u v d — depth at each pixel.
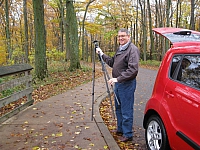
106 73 4.37
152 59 31.72
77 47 15.17
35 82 10.08
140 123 5.28
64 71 14.55
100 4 25.39
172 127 3.07
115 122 5.28
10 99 5.02
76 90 8.58
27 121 4.92
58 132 4.32
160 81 3.58
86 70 15.17
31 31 32.25
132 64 3.74
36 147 3.67
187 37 3.69
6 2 21.41
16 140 3.94
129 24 31.69
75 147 3.70
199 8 28.42
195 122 2.65
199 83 2.79
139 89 9.83
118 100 4.21
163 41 28.08
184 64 3.20
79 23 29.39
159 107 3.42
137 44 32.78
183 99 2.92
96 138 4.06
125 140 4.13
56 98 7.15
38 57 11.03
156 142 3.52
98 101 6.89
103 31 31.89
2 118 4.83
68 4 15.05
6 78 9.10
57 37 38.97
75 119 5.08
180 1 29.67
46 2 26.58
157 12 29.55
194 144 2.60
